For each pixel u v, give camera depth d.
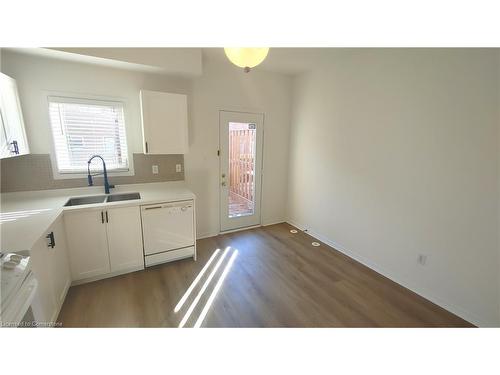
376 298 2.28
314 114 3.51
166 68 2.57
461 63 1.90
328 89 3.23
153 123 2.65
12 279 1.13
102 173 2.75
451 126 2.00
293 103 3.90
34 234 1.59
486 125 1.79
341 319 2.00
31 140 2.38
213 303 2.16
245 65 1.48
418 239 2.32
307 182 3.76
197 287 2.38
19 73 2.23
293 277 2.60
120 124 2.77
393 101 2.44
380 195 2.66
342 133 3.08
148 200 2.52
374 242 2.77
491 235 1.83
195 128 3.22
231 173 3.67
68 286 2.22
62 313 1.98
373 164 2.71
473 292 1.96
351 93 2.90
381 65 2.53
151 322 1.92
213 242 3.43
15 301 1.05
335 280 2.56
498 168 1.76
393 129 2.46
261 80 3.59
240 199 3.87
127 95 2.72
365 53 2.69
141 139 2.88
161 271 2.65
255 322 1.94
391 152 2.50
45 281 1.69
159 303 2.14
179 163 3.19
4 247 1.41
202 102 3.20
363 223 2.89
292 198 4.15
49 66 2.34
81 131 2.59
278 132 3.94
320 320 1.98
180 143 2.83
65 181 2.59
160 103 2.65
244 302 2.18
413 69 2.24
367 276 2.65
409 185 2.36
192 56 2.65
